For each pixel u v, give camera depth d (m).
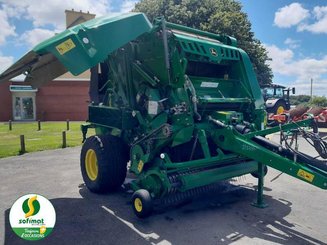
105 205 4.72
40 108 25.75
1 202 4.88
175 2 21.89
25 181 6.11
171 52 4.38
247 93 5.18
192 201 4.85
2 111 25.64
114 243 3.52
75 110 25.94
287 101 16.52
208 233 3.76
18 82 25.31
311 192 5.40
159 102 4.38
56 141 11.66
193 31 5.18
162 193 4.07
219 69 5.32
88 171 5.45
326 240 3.60
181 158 4.59
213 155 4.70
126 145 5.22
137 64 4.80
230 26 19.12
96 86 5.89
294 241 3.56
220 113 4.47
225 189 5.31
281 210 4.52
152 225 3.99
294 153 3.71
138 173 4.45
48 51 3.71
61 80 25.66
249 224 4.02
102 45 3.81
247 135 4.10
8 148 10.06
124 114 4.81
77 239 3.62
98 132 6.28
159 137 4.23
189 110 4.20
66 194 5.27
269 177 6.39
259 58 21.28
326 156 3.89
